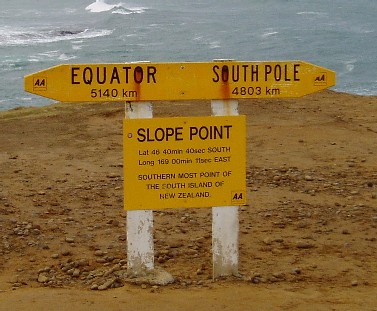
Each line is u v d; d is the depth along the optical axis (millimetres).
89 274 7363
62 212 9734
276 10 77938
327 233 8852
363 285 7074
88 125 16484
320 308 6359
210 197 6816
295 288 6922
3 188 10938
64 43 58062
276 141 14711
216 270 7113
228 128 6758
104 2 96688
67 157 13445
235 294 6633
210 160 6766
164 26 67125
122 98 6594
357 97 20047
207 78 6688
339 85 39156
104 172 12211
